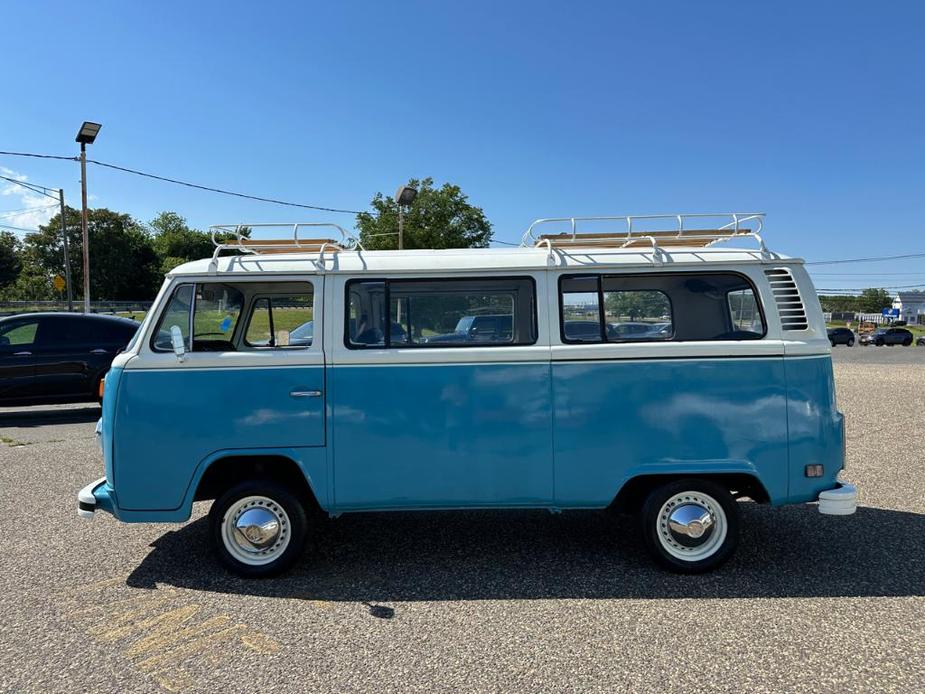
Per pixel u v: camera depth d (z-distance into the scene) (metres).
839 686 3.05
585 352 4.31
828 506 4.27
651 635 3.56
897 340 51.16
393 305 4.40
